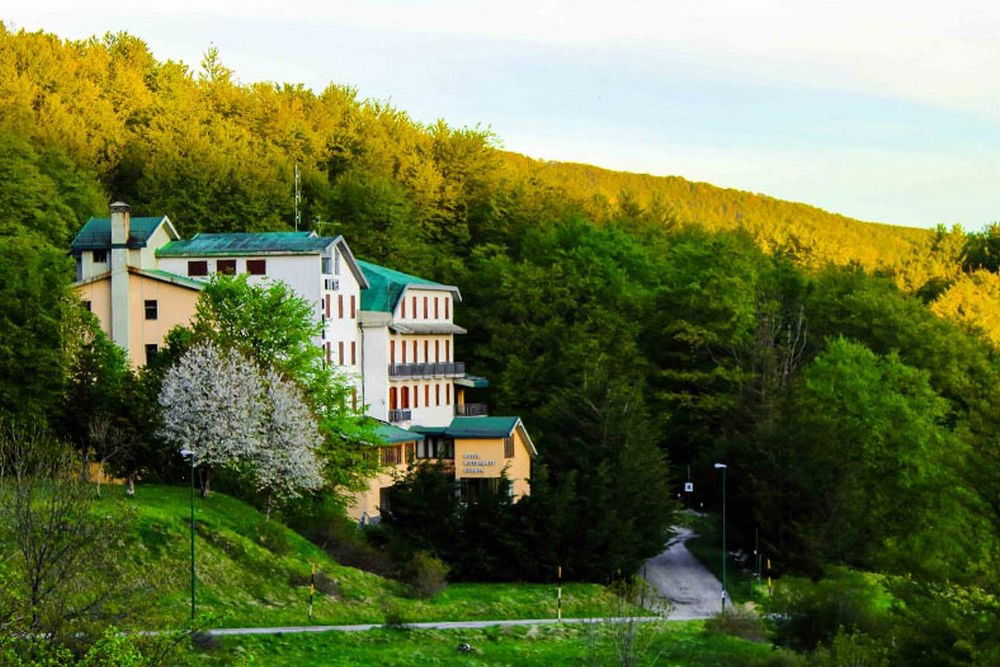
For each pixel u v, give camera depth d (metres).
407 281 138.12
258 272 121.44
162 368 99.62
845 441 116.44
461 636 82.38
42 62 186.25
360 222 181.25
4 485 52.19
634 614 78.75
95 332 100.19
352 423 107.56
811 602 76.44
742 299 146.75
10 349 91.19
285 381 100.88
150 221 122.25
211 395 93.94
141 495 91.12
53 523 47.97
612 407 113.69
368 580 93.75
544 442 116.00
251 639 74.94
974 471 58.66
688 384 142.75
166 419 93.38
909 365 149.12
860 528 110.00
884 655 60.47
